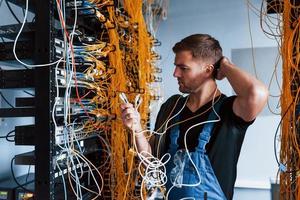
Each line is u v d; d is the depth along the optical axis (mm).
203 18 3436
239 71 1028
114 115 1357
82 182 1367
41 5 980
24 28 1035
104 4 1352
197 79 1117
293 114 1183
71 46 1028
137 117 1157
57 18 1096
